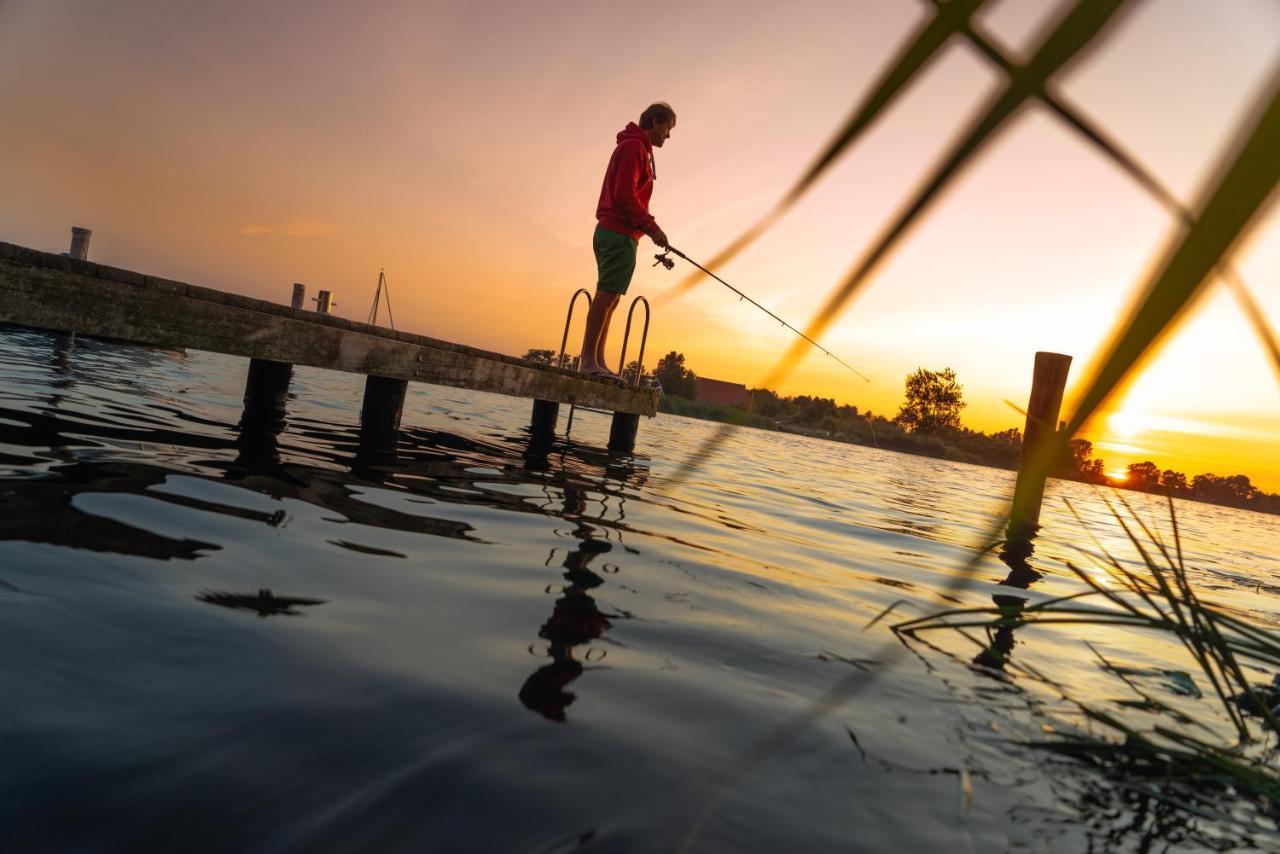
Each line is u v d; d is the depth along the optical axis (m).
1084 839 1.20
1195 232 0.16
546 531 2.95
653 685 1.57
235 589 1.80
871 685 1.74
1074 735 1.60
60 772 1.04
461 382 6.19
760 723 1.45
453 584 2.09
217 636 1.53
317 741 1.19
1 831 0.93
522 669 1.58
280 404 6.36
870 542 4.16
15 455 2.84
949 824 1.19
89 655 1.37
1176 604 1.41
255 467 3.38
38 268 3.30
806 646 1.97
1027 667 2.06
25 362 6.75
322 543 2.30
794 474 8.74
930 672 1.91
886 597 2.76
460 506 3.22
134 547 1.99
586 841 1.02
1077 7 0.16
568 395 7.48
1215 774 1.46
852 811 1.19
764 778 1.25
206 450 3.63
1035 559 4.43
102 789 1.02
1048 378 5.17
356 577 2.03
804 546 3.63
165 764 1.09
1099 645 2.47
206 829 0.97
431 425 6.97
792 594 2.54
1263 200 0.15
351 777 1.11
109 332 3.61
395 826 1.01
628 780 1.18
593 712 1.41
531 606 2.00
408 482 3.62
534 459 5.47
